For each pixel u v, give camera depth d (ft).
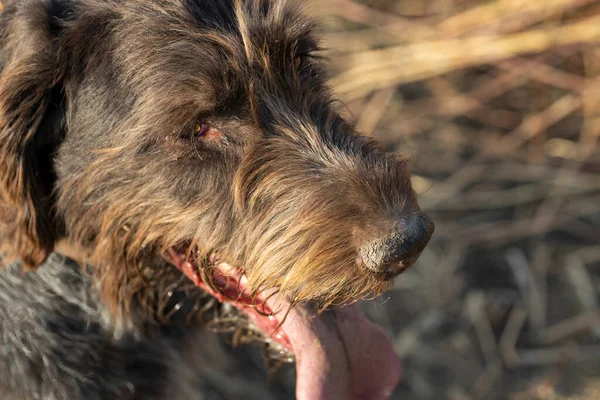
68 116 2.40
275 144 2.31
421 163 3.69
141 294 2.57
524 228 3.49
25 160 2.37
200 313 2.62
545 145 3.67
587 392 3.13
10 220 2.40
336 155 2.29
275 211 2.27
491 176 3.63
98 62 2.36
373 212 2.19
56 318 2.54
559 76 3.74
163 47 2.32
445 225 3.52
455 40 3.80
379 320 3.33
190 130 2.32
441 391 3.20
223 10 2.38
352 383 2.48
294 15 2.41
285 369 3.20
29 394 2.53
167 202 2.35
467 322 3.32
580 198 3.54
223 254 2.35
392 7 4.16
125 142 2.35
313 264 2.21
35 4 2.37
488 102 3.82
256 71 2.33
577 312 3.31
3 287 2.53
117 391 2.57
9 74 2.33
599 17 3.68
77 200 2.42
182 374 2.72
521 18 3.79
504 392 3.17
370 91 3.86
